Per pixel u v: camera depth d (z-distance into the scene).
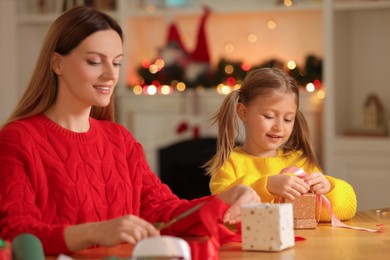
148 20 6.17
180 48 5.78
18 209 1.73
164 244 1.42
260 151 2.39
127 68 5.91
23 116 1.89
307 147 2.43
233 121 2.38
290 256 1.65
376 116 5.29
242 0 5.92
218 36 5.98
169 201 2.03
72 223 1.82
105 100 1.84
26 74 6.21
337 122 5.22
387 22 5.36
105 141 1.99
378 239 1.85
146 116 5.85
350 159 5.08
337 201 2.12
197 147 5.75
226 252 1.70
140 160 2.06
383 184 5.01
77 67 1.81
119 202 1.93
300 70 5.46
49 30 1.86
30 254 1.49
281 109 2.30
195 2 6.05
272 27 5.82
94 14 1.82
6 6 5.96
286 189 1.99
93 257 1.67
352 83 5.46
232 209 1.75
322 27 5.69
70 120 1.90
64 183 1.82
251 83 2.35
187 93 5.71
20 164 1.78
